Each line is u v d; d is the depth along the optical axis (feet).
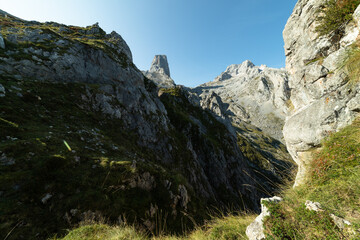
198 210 51.08
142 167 44.42
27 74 65.00
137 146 82.79
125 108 96.17
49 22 145.69
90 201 28.68
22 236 19.54
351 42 26.96
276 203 13.25
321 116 27.40
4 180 23.84
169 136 119.65
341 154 17.81
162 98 206.90
